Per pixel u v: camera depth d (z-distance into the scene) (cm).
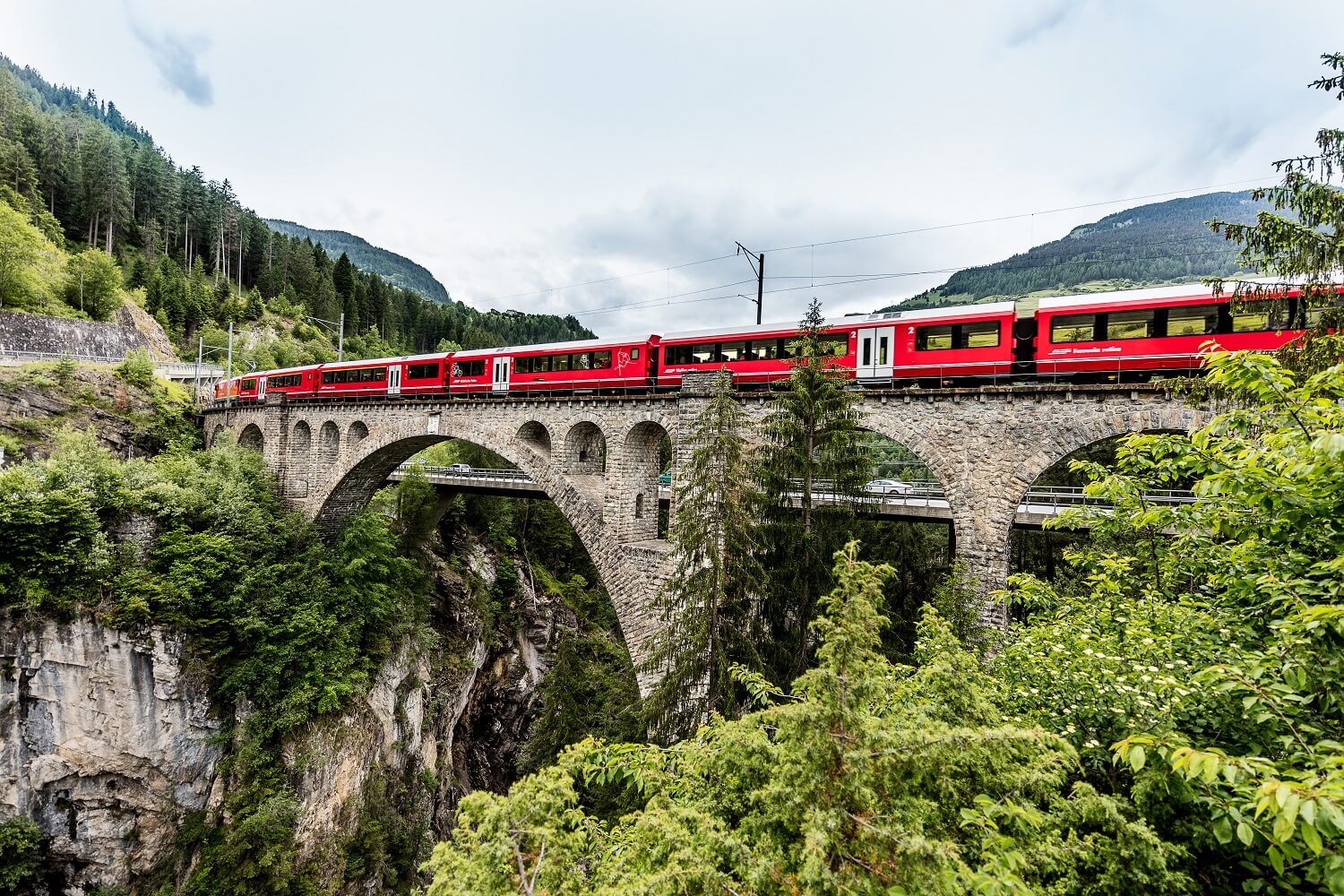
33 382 3494
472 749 3988
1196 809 556
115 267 6531
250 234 10769
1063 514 1009
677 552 1521
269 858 2216
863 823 433
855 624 497
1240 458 624
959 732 447
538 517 5491
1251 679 511
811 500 1580
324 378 3638
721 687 1393
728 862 543
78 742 2356
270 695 2562
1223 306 1373
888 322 1781
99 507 2592
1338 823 315
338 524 3578
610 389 2416
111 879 2355
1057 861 500
